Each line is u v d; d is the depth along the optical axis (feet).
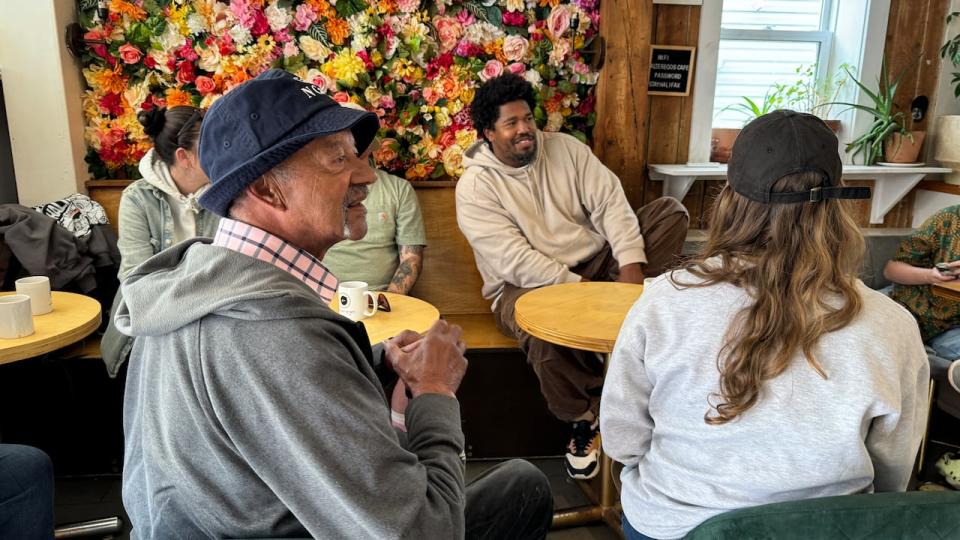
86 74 9.09
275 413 2.70
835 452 3.24
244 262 3.00
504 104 8.76
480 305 10.35
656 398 3.74
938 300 8.82
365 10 9.36
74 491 8.01
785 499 3.41
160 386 2.95
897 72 11.61
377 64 9.64
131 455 3.30
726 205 3.63
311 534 2.78
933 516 2.99
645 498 3.84
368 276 9.13
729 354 3.32
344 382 2.82
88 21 8.98
